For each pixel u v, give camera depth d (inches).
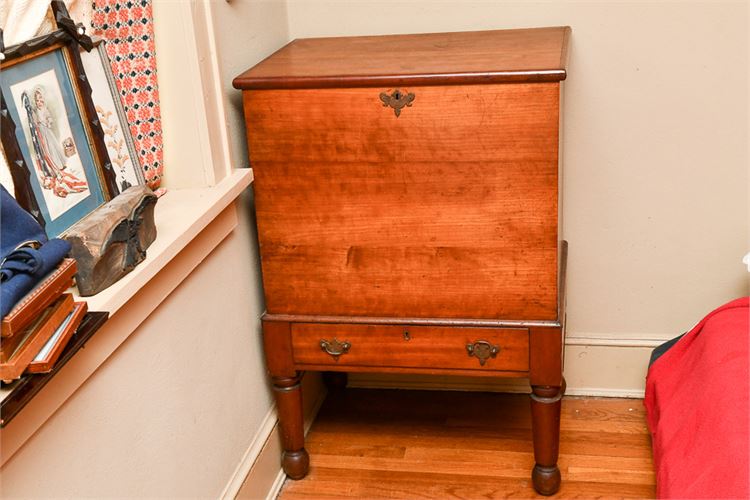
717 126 89.3
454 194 73.2
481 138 70.9
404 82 70.2
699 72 87.8
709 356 73.7
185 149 71.4
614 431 93.6
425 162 72.6
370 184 74.3
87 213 58.3
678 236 93.7
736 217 92.0
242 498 78.5
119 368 58.2
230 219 75.9
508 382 101.7
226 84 76.9
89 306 52.0
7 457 45.6
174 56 68.7
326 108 72.5
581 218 94.6
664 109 89.5
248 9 82.6
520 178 71.6
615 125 90.8
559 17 88.7
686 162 91.0
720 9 85.4
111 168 60.7
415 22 92.2
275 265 78.9
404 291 77.4
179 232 62.8
